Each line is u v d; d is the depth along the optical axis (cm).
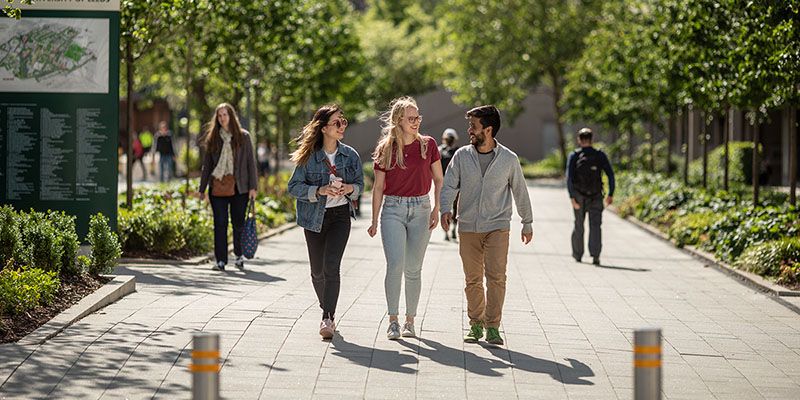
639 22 3238
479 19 6438
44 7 1716
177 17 2152
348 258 1988
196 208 2317
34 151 1727
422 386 934
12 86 1720
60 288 1276
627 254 2184
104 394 874
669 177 4062
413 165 1144
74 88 1723
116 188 1738
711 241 2134
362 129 7844
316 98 4156
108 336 1088
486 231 1126
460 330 1207
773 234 1880
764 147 4822
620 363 1046
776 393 945
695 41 2261
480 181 1125
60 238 1319
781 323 1310
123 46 2198
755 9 1873
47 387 890
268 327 1169
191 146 6119
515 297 1506
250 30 2775
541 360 1052
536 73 6525
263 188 3272
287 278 1611
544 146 7900
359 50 4241
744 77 1973
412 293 1165
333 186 1138
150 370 955
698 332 1240
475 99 6681
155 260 1775
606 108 4309
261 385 922
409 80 8119
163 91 4603
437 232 2669
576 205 2003
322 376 959
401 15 10150
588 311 1384
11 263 1205
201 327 1152
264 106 4859
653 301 1485
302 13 3281
